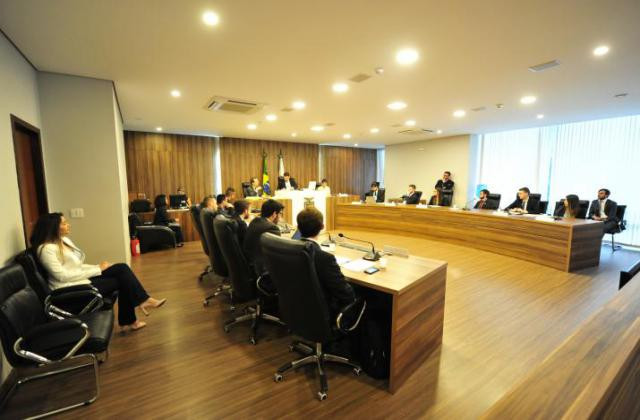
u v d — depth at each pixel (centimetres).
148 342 250
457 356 226
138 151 783
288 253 169
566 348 78
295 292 177
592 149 647
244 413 174
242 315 292
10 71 255
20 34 246
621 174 611
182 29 243
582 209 544
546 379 67
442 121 637
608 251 566
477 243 559
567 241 427
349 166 1148
